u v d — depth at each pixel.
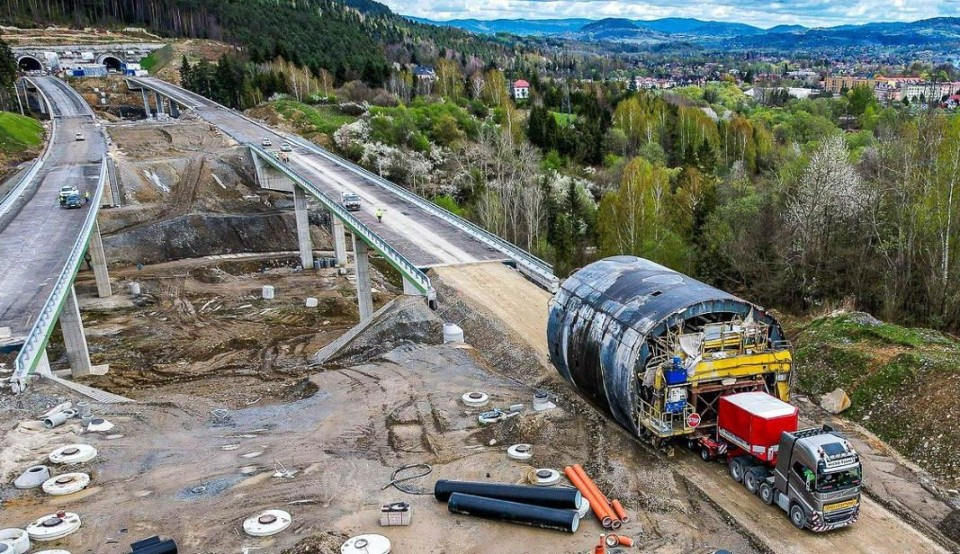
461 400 28.70
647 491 20.81
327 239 80.31
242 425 27.48
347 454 24.12
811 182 48.03
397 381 31.73
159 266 66.81
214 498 20.83
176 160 83.12
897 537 18.62
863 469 22.83
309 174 76.38
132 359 44.47
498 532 18.80
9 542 17.58
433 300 40.88
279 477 22.19
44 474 21.78
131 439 25.39
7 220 53.62
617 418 24.31
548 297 40.41
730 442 21.31
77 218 54.16
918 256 41.75
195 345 47.12
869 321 33.22
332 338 48.00
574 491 19.41
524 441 24.48
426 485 21.50
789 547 18.02
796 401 28.78
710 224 55.28
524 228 70.75
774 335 23.22
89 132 98.12
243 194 84.06
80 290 59.72
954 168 38.38
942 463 22.89
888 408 26.27
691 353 21.97
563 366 27.31
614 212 59.53
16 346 31.58
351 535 18.56
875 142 67.88
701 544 18.28
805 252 45.44
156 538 17.75
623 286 25.41
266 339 48.47
